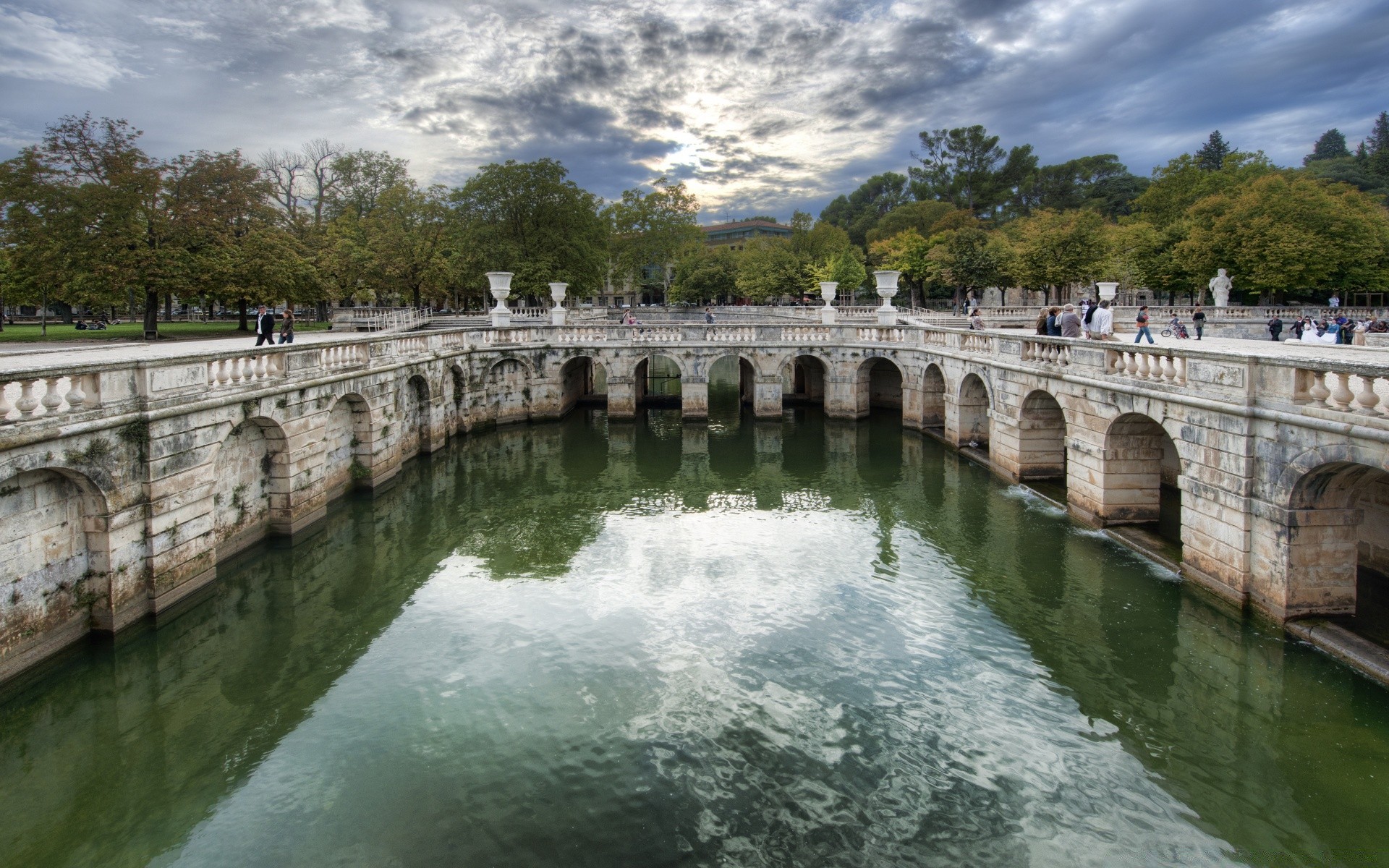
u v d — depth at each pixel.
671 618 17.27
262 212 42.81
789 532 23.55
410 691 14.18
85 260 34.47
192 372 16.61
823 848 10.09
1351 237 51.53
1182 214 67.69
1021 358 26.16
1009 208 98.38
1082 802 10.83
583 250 57.84
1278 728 12.18
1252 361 14.42
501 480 30.73
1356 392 12.16
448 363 35.62
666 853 10.05
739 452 35.81
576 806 10.99
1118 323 43.28
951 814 10.68
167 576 15.66
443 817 10.78
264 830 10.52
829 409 42.22
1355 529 13.69
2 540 12.38
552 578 19.81
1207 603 15.95
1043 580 18.45
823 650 15.59
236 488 19.22
